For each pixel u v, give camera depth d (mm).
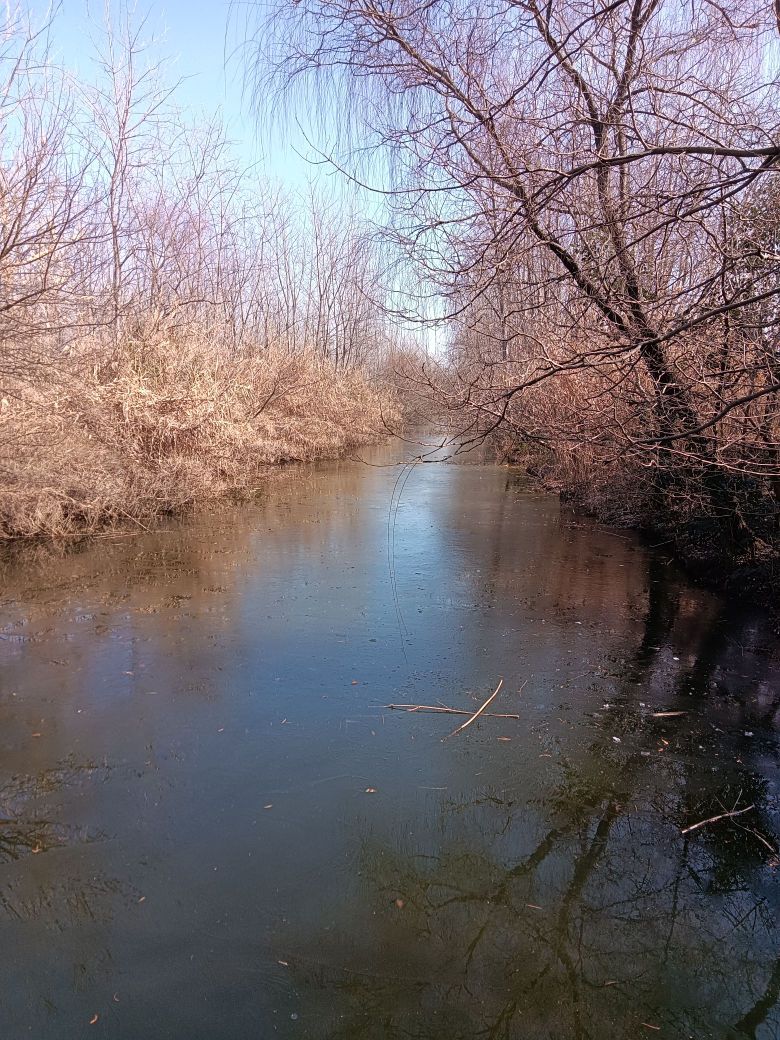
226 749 3785
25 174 7449
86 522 8867
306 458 17750
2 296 7051
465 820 3248
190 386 11516
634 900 2811
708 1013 2342
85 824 3170
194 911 2695
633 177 5191
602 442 7098
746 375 5203
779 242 4359
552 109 4984
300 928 2635
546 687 4562
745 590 6402
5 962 2463
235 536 8820
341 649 5141
